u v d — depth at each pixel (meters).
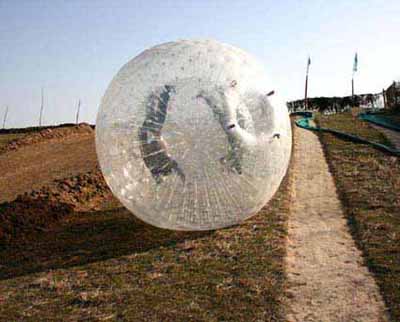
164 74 11.56
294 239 14.12
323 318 9.38
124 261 12.82
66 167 28.78
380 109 53.09
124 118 11.75
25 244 15.22
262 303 9.95
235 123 11.37
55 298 10.78
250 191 12.02
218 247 13.27
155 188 11.62
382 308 9.70
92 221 17.33
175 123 11.18
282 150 12.59
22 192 23.12
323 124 40.88
